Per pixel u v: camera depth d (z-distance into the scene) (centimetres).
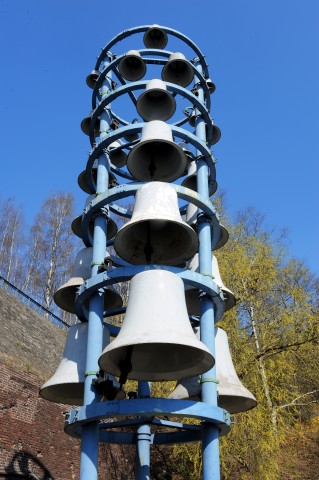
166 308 545
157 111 830
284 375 1551
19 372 1272
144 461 716
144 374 622
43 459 1288
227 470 1376
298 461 1639
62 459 1388
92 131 875
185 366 610
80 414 592
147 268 640
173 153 775
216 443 626
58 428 1400
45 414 1345
